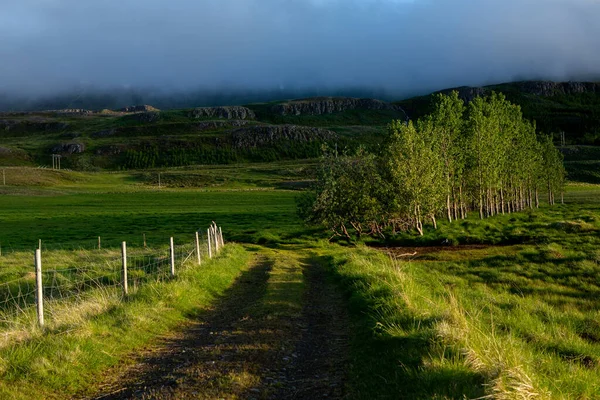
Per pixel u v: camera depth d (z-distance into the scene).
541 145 82.12
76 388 8.05
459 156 56.31
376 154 50.62
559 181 83.88
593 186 132.00
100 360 9.15
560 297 20.69
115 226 61.53
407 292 13.23
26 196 129.25
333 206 41.88
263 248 38.97
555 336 12.00
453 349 7.64
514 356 7.05
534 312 16.11
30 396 7.50
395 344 8.80
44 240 47.56
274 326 11.56
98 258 27.66
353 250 33.72
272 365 8.76
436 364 7.13
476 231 43.84
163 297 13.97
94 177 191.38
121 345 10.23
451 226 48.62
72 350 9.10
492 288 22.72
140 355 9.94
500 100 67.56
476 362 6.91
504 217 58.78
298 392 7.48
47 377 8.10
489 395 5.69
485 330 10.18
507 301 17.66
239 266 24.61
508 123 66.25
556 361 8.94
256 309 13.55
